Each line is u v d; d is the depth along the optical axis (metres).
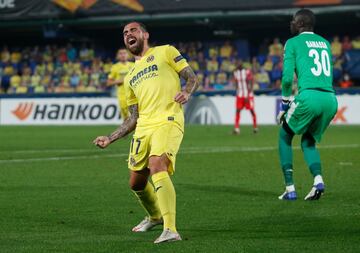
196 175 25.98
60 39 80.50
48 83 74.94
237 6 64.88
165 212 14.44
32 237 15.09
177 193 21.50
